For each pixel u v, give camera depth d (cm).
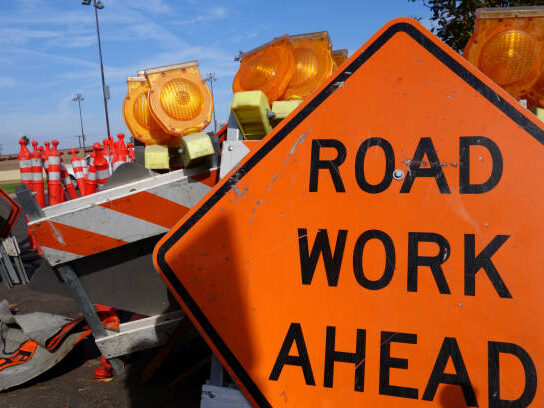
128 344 255
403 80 151
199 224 161
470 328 139
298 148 157
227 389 173
